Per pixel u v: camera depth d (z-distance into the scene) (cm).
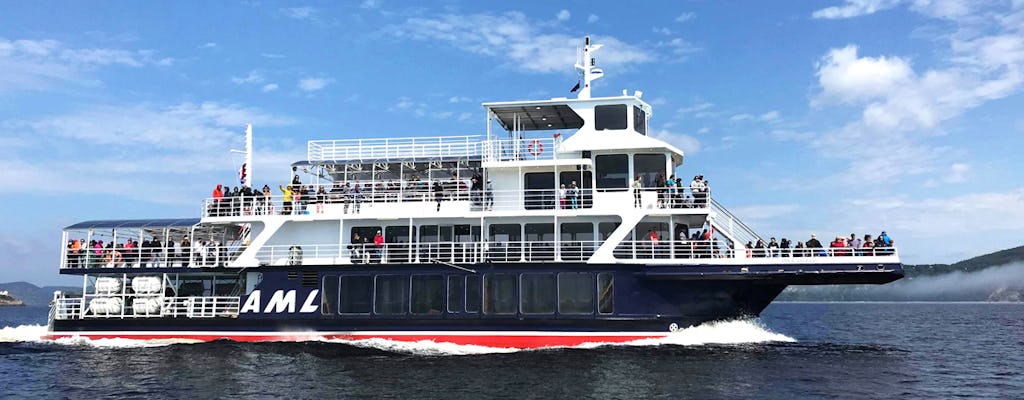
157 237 3681
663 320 3058
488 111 3403
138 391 2328
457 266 3092
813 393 2245
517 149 3338
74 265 3444
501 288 3089
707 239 3102
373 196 3331
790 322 7619
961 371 2823
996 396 2305
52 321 3450
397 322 3134
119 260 3419
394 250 3272
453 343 3088
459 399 2131
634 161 3272
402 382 2386
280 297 3238
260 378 2489
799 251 3011
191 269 3331
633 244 3080
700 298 3069
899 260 2900
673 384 2330
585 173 3306
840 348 3388
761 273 2967
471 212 3228
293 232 3406
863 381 2475
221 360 2834
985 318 8538
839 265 2934
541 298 3061
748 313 3192
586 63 3538
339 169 3547
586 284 3053
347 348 3052
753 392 2238
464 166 3481
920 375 2661
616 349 2959
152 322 3325
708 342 3100
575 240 3212
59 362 2862
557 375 2467
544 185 3344
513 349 3045
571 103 3381
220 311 3303
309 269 3228
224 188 3559
